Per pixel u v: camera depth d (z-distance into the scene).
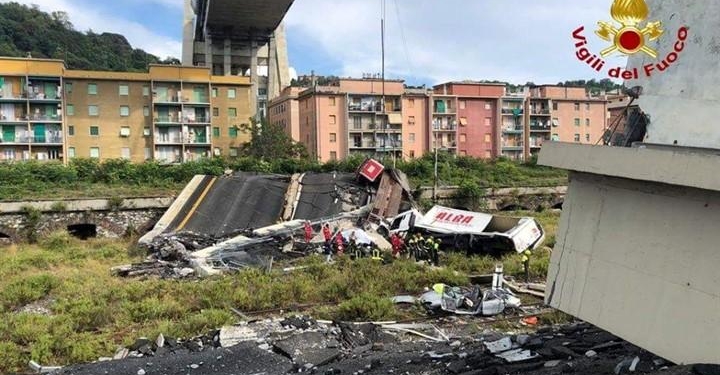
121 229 37.88
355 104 71.88
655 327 7.66
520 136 80.50
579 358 10.58
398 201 35.88
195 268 25.66
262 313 18.66
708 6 8.13
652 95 8.88
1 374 13.40
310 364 13.05
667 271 7.52
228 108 66.31
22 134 58.66
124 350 14.65
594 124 84.31
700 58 8.22
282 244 30.20
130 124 62.50
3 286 21.83
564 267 9.32
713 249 6.94
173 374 12.51
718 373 6.59
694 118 8.23
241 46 85.38
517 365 10.66
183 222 34.25
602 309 8.52
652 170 7.28
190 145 64.56
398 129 73.19
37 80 58.97
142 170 46.53
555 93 83.19
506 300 18.50
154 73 63.06
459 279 22.33
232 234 32.56
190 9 93.06
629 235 8.12
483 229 29.97
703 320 7.03
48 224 36.03
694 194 7.18
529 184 52.62
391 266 24.80
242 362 13.19
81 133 60.75
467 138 77.81
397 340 15.52
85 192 40.72
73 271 25.31
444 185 49.16
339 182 38.84
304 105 74.75
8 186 40.28
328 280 22.12
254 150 63.28
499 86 79.25
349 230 30.33
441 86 79.50
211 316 17.05
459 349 13.05
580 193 9.09
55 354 14.52
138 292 20.39
